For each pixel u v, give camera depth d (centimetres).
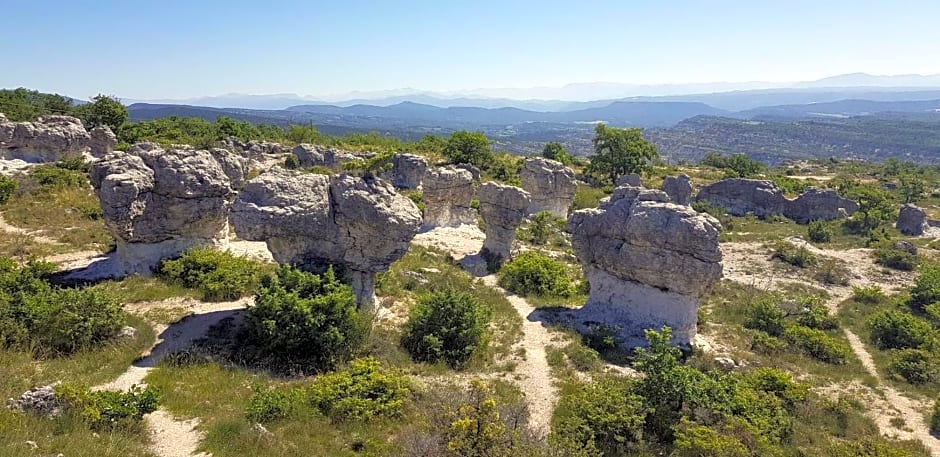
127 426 1333
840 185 7119
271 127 9244
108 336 1834
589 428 1499
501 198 3453
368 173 2291
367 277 2281
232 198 2791
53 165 4369
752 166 8375
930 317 2969
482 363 2038
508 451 1276
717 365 2183
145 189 2419
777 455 1476
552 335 2348
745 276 3738
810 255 4112
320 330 1859
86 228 3156
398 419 1530
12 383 1460
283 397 1520
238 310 2194
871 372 2353
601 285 2592
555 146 8338
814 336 2548
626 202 2516
